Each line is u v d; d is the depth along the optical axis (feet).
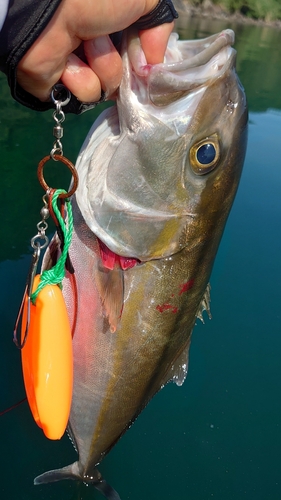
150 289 1.08
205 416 1.73
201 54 0.91
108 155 1.00
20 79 0.79
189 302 1.14
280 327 1.92
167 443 1.66
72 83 0.82
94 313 1.10
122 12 0.77
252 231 2.21
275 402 1.76
